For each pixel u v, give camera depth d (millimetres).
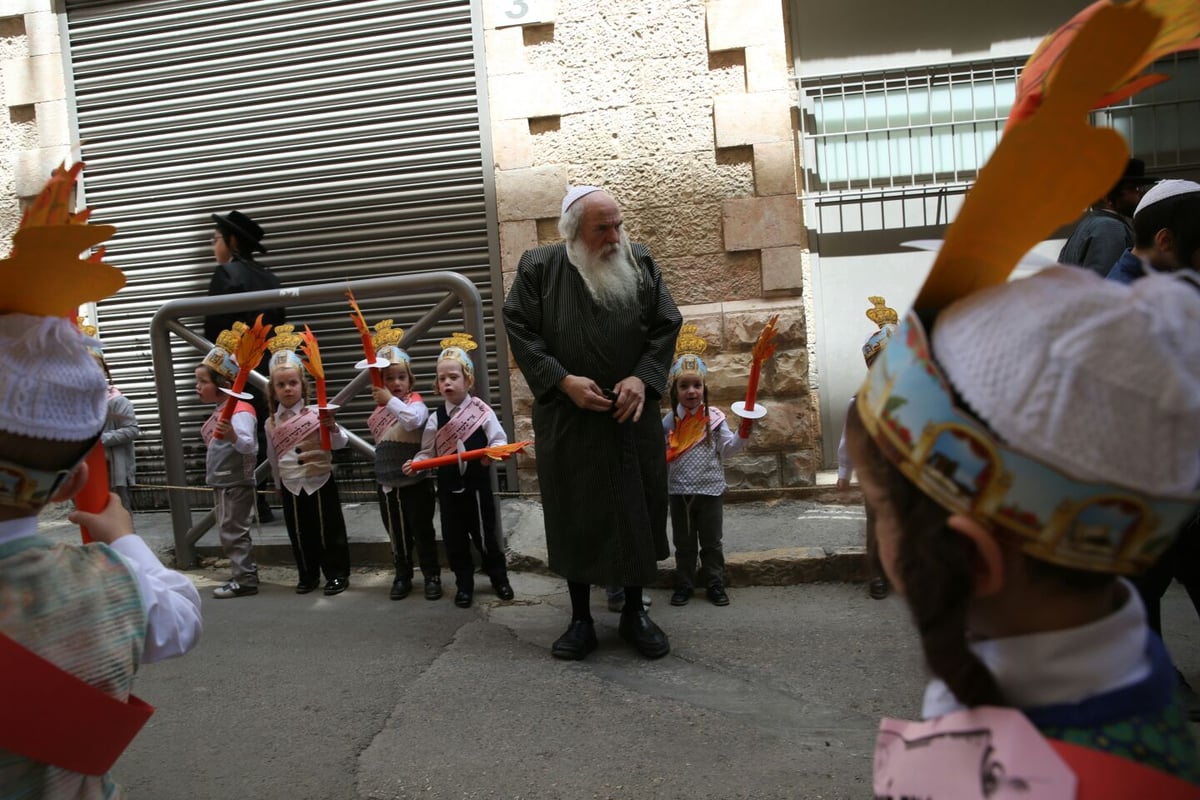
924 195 6410
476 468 5109
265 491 5930
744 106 6184
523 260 4277
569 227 4129
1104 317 769
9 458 1324
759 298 6305
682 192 6320
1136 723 842
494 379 6621
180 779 3219
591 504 4102
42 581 1375
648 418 4242
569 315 4148
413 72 6543
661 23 6266
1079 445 756
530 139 6434
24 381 1306
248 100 6750
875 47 6383
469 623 4789
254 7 6668
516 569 5652
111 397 6250
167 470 5930
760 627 4574
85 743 1341
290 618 4934
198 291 6961
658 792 3039
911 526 863
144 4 6781
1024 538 794
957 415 805
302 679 4066
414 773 3211
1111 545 788
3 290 1290
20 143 6984
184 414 6984
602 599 5152
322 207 6734
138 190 6934
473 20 6422
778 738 3393
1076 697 850
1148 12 736
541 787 3094
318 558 5375
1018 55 6285
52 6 6875
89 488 1597
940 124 6383
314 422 5328
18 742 1286
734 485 6305
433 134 6566
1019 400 771
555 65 6379
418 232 6645
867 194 6438
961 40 6328
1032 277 835
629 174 6355
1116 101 901
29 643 1328
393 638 4570
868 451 930
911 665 4016
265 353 6457
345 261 6738
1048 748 813
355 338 6770
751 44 6160
